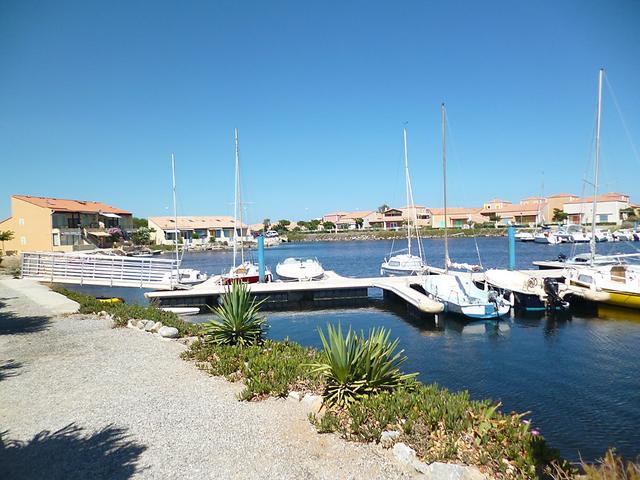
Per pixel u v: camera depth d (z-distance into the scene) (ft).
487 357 47.06
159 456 18.25
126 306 54.85
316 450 18.76
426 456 17.31
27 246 171.42
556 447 27.22
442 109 82.79
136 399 24.75
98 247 200.03
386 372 24.35
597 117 86.58
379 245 291.17
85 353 34.81
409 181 120.78
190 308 76.74
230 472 17.01
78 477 16.66
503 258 166.20
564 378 39.75
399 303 80.69
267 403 24.11
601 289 68.18
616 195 304.09
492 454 16.81
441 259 168.04
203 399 24.71
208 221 327.06
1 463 17.81
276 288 82.38
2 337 40.78
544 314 68.18
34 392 26.02
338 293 85.15
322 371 24.99
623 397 35.01
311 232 394.52
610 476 13.41
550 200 351.05
